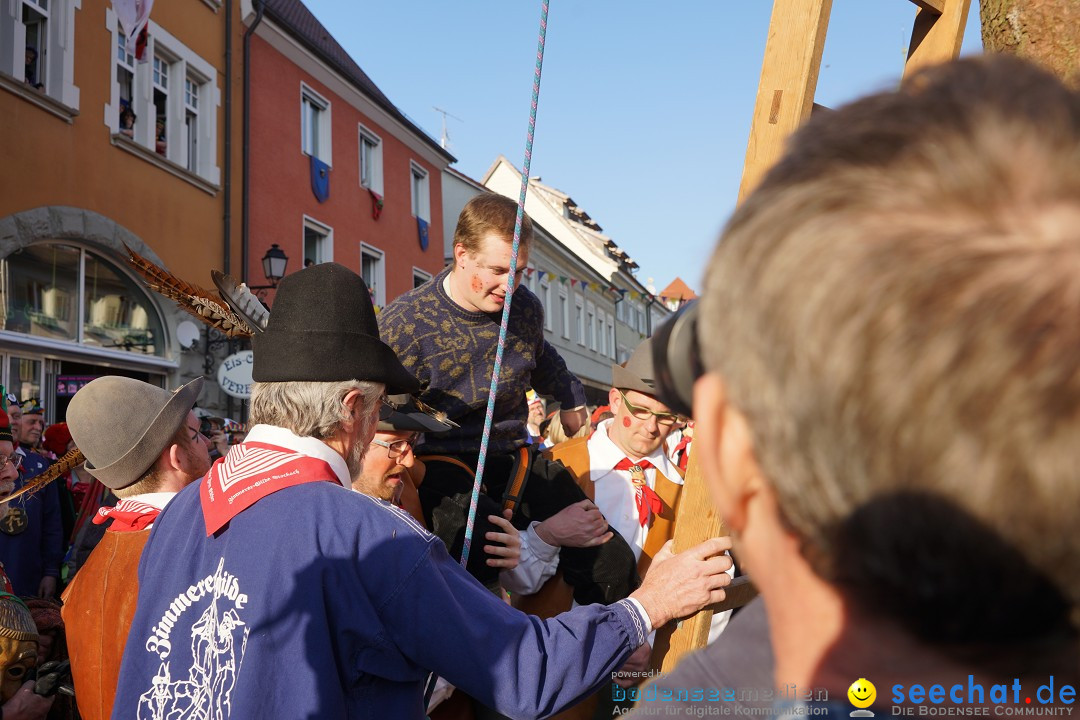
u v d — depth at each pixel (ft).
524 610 7.36
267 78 40.45
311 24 52.90
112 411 5.93
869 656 1.31
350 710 4.25
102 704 5.38
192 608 4.43
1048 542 1.09
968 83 1.31
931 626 1.25
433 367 7.32
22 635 6.89
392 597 4.28
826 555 1.30
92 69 29.58
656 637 5.70
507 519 7.11
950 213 1.20
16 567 14.39
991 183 1.20
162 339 32.73
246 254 37.73
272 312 4.97
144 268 5.94
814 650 1.36
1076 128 1.23
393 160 52.60
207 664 4.29
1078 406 1.06
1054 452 1.06
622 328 111.24
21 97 26.55
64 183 28.19
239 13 38.24
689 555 5.00
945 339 1.09
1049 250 1.12
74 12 28.78
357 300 4.99
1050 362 1.06
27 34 27.63
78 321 29.25
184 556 4.58
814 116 1.42
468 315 7.39
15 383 27.22
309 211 43.27
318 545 4.31
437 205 58.59
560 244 78.23
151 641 4.50
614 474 8.33
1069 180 1.18
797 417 1.22
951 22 5.06
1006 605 1.17
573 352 86.33
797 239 1.25
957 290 1.11
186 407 6.26
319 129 45.55
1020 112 1.24
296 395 4.71
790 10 4.53
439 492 7.09
